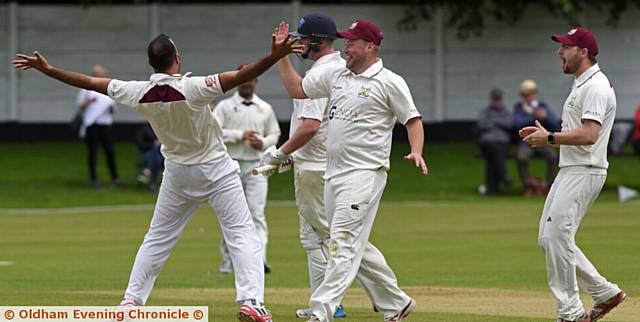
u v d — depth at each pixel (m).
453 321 31.86
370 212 29.44
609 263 48.75
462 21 114.38
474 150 109.94
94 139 94.00
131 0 114.44
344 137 29.33
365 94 29.19
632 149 107.31
